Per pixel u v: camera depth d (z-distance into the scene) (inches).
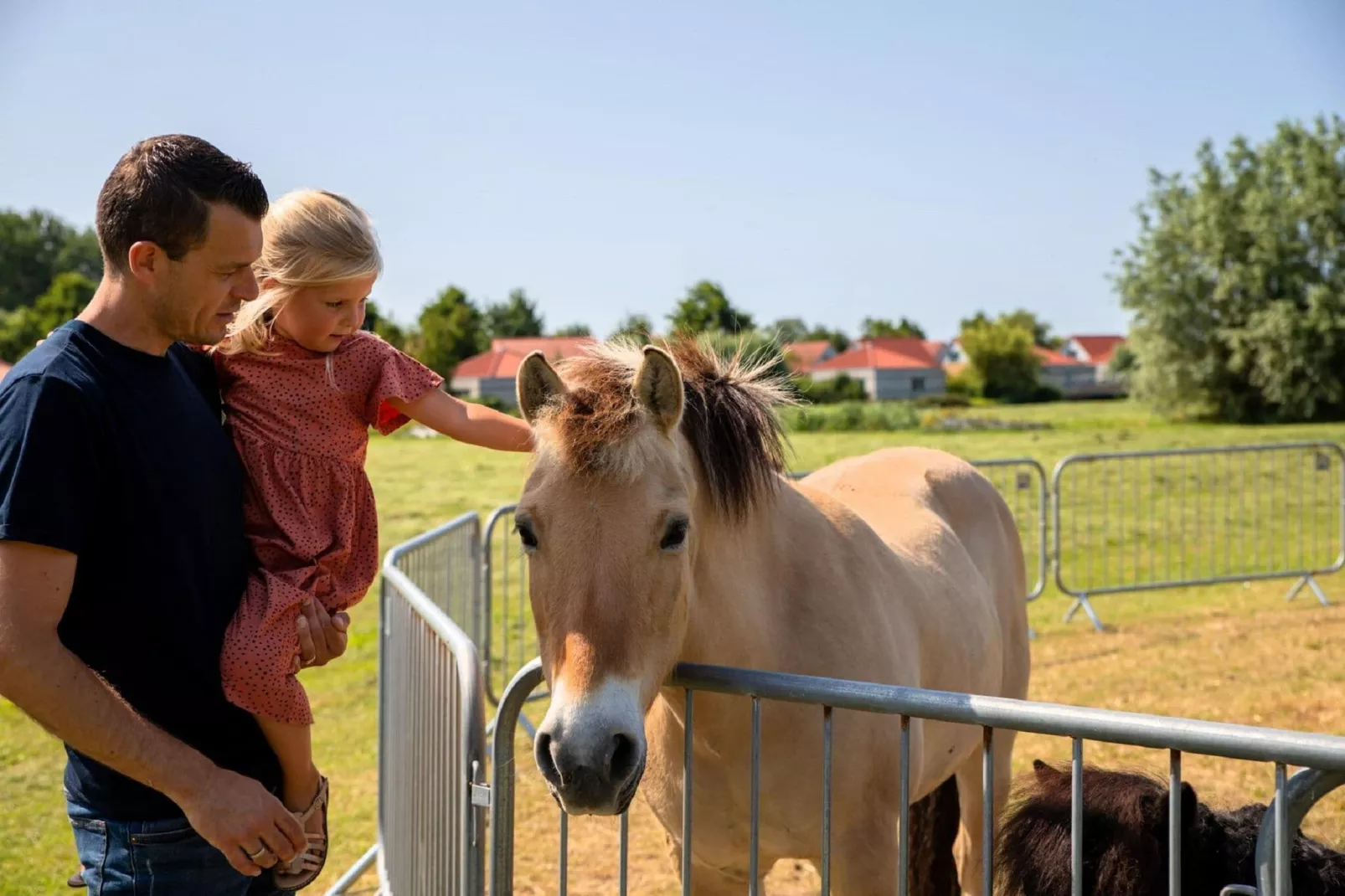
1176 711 217.5
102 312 66.4
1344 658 252.7
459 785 88.7
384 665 146.3
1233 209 1330.0
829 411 1332.4
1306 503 510.9
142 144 65.4
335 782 206.1
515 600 358.3
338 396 78.5
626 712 69.9
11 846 177.8
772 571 95.0
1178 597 340.8
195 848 69.1
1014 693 154.9
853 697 70.9
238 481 73.5
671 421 77.3
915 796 110.7
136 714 61.8
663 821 101.3
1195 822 81.3
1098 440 956.6
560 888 79.8
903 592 111.7
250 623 70.2
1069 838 83.8
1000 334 2723.9
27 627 58.1
